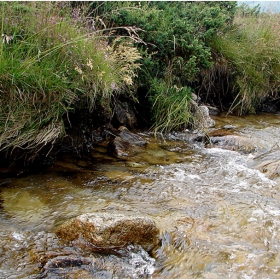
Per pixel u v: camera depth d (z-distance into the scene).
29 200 3.88
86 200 3.96
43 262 2.94
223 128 6.80
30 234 3.30
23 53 4.67
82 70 4.91
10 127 4.27
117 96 6.19
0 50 4.32
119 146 5.41
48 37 4.81
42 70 4.46
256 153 5.62
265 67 8.43
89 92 5.02
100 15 6.38
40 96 4.46
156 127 6.39
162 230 3.37
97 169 4.77
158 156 5.39
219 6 9.14
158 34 6.96
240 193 4.31
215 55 8.05
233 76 8.21
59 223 3.49
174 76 7.12
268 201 4.13
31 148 4.53
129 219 3.19
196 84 7.95
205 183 4.56
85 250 3.07
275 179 4.72
